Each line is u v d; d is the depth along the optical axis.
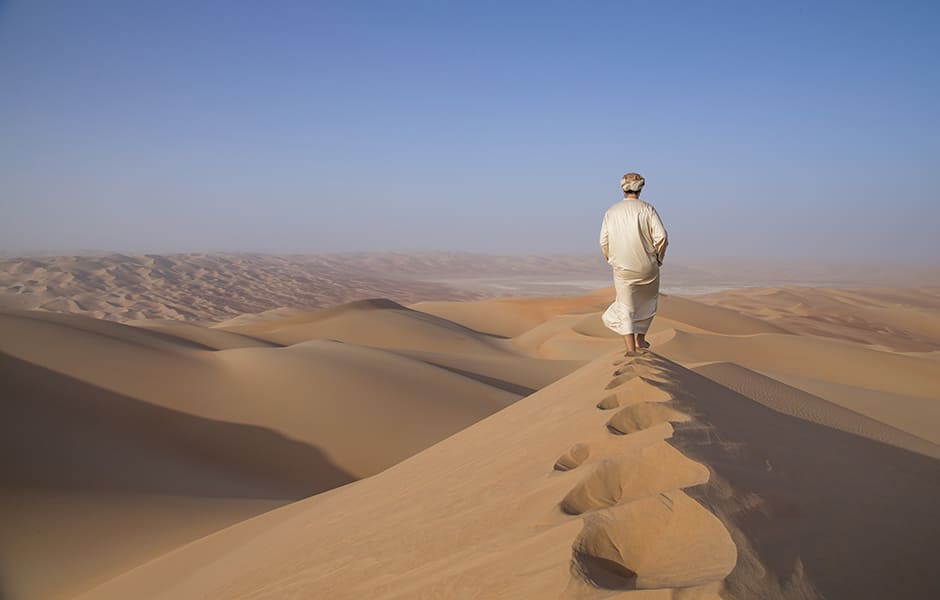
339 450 19.50
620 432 3.81
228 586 5.11
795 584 2.12
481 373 30.44
